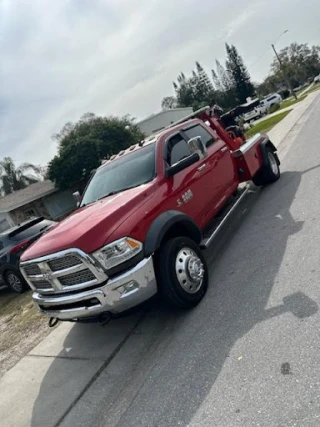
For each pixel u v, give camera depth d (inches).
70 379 148.9
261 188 318.7
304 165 341.7
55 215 1175.6
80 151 1163.9
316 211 214.7
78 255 138.0
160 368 131.6
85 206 192.4
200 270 165.3
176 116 1899.6
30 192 1214.3
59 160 1175.0
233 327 135.8
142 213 154.6
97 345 166.7
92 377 144.1
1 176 2369.6
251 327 131.0
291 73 2891.2
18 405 146.2
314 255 163.2
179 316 160.1
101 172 218.8
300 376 101.0
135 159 199.9
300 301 133.8
